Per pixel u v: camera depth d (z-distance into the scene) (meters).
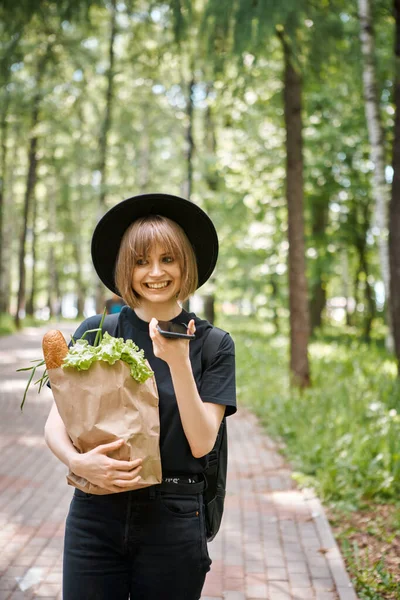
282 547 4.29
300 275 10.34
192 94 18.89
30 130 23.38
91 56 19.34
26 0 8.35
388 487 5.25
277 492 5.53
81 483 1.79
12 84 17.34
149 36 12.08
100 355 1.73
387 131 14.64
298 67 8.03
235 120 16.70
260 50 7.94
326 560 4.06
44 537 4.46
